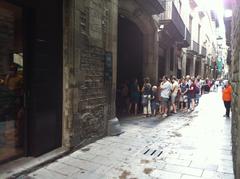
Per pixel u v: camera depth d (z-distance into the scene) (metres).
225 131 7.91
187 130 7.95
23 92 4.80
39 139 4.92
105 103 6.81
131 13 9.76
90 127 6.14
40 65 4.88
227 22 11.17
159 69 14.29
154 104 10.58
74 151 5.55
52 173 4.43
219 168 4.80
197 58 26.50
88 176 4.36
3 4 4.34
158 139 6.75
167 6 12.59
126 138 6.76
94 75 6.24
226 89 10.58
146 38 11.64
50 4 5.05
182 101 12.72
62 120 5.49
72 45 5.37
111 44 7.01
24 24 4.73
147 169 4.71
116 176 4.39
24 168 4.32
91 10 6.04
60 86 5.41
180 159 5.25
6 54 4.47
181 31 15.92
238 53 3.79
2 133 4.45
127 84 11.20
